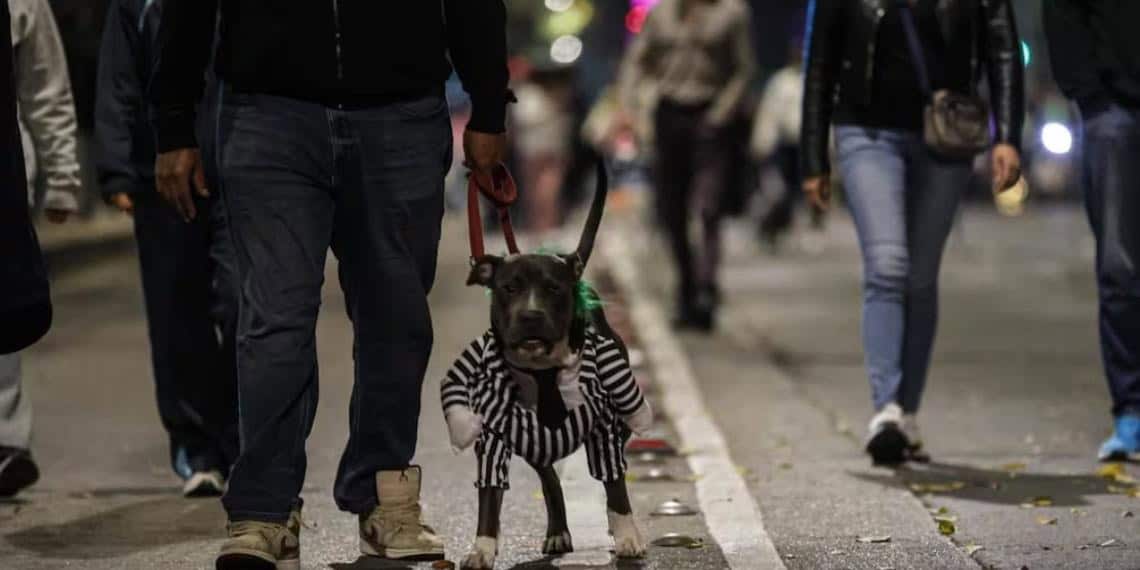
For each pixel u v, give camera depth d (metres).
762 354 14.36
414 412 6.87
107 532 7.79
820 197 9.65
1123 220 9.20
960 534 7.55
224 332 8.53
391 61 6.48
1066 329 15.68
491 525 6.56
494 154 6.74
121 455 9.92
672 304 16.92
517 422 6.42
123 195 8.59
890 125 9.38
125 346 14.99
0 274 6.29
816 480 8.89
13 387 8.58
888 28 9.30
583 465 9.14
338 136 6.48
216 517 8.10
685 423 10.70
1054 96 39.25
